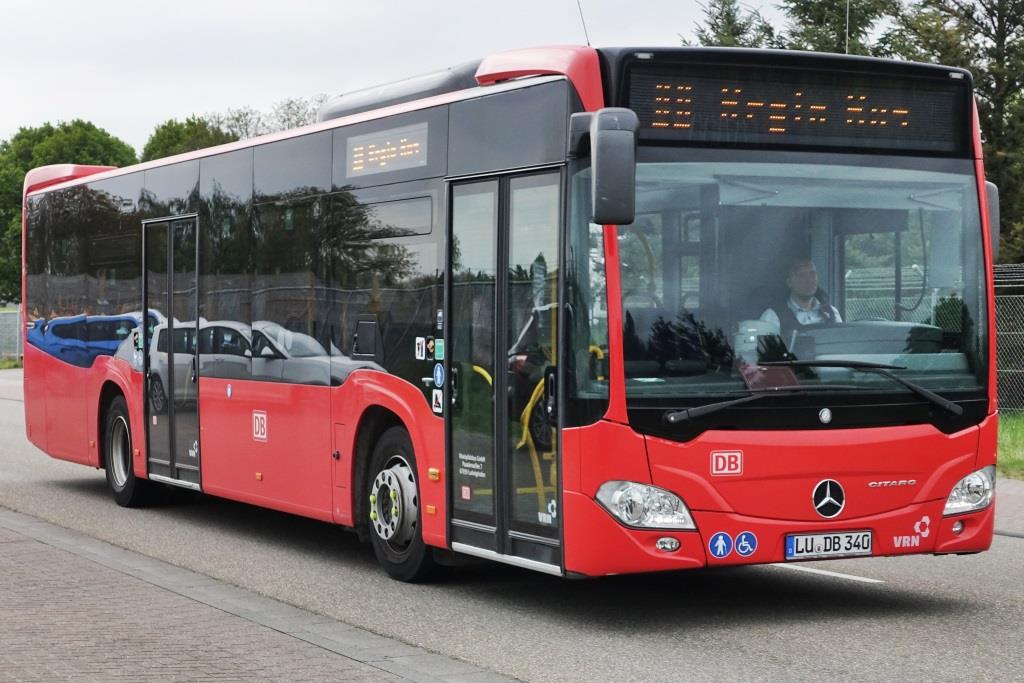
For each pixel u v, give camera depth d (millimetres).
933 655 8172
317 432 11828
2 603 9453
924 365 9250
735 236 8914
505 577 11125
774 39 33438
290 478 12289
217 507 15852
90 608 9289
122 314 15680
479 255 9852
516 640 8672
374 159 11148
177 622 8828
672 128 8875
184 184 14305
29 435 18266
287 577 11172
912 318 9258
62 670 7488
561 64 9086
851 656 8148
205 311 13836
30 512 15305
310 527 14258
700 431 8727
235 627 8688
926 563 11750
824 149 9164
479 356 9781
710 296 8820
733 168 8953
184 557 12250
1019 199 34000
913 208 9328
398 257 10773
